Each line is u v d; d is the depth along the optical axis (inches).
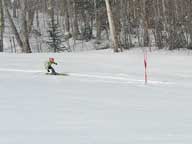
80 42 3666.3
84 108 855.1
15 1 4288.9
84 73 1541.6
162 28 3065.9
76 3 3907.5
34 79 1338.6
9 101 927.7
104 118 748.0
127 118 751.1
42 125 680.4
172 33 2866.6
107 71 1642.5
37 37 3710.6
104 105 902.4
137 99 1006.4
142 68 1772.9
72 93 1080.2
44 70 1565.0
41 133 622.8
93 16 3934.5
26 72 1503.4
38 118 738.2
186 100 1002.1
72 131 637.9
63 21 4210.1
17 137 597.3
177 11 3058.6
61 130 644.7
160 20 3088.1
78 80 1352.1
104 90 1156.5
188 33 3090.6
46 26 4239.7
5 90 1103.0
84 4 3922.2
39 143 563.8
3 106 860.6
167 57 2089.1
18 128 657.0
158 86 1278.3
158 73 1648.6
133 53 2292.1
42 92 1080.8
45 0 4510.3
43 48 3454.7
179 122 717.3
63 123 697.6
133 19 3447.3
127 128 663.1
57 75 1453.0
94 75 1494.8
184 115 789.2
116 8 3292.3
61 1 4227.4
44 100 950.4
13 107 850.1
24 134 615.8
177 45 2817.4
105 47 3334.2
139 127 671.1
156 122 715.4
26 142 568.7
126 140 581.3
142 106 899.4
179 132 633.6
